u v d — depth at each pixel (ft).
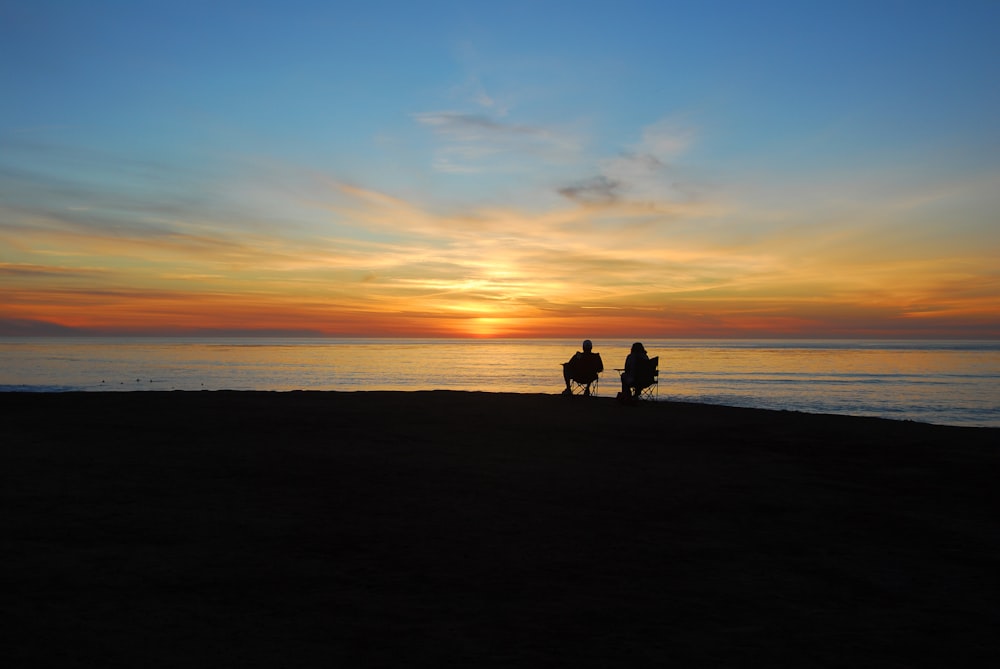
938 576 17.83
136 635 13.56
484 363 323.78
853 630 14.48
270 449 33.47
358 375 225.76
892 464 32.09
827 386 188.03
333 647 13.28
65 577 16.55
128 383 178.29
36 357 373.20
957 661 13.14
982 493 26.78
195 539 19.72
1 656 12.48
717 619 14.93
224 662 12.53
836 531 21.75
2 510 22.08
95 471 27.99
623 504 24.63
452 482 27.40
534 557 18.81
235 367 275.39
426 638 13.75
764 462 32.37
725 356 442.50
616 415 48.03
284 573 17.22
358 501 24.29
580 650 13.33
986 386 191.31
